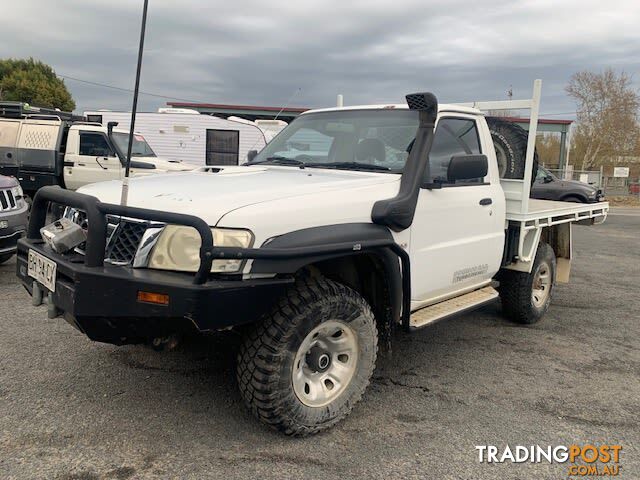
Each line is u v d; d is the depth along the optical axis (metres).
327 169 4.21
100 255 2.93
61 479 2.75
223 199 3.02
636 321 6.10
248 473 2.87
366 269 3.65
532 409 3.78
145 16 3.18
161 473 2.83
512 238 5.28
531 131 5.05
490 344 5.15
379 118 4.37
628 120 39.91
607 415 3.73
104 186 3.62
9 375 3.94
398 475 2.92
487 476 2.96
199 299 2.68
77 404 3.54
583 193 16.20
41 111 14.35
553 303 6.83
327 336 3.30
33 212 3.66
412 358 4.71
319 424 3.24
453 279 4.34
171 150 17.30
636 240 13.48
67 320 3.18
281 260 2.92
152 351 4.45
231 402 3.63
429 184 3.93
